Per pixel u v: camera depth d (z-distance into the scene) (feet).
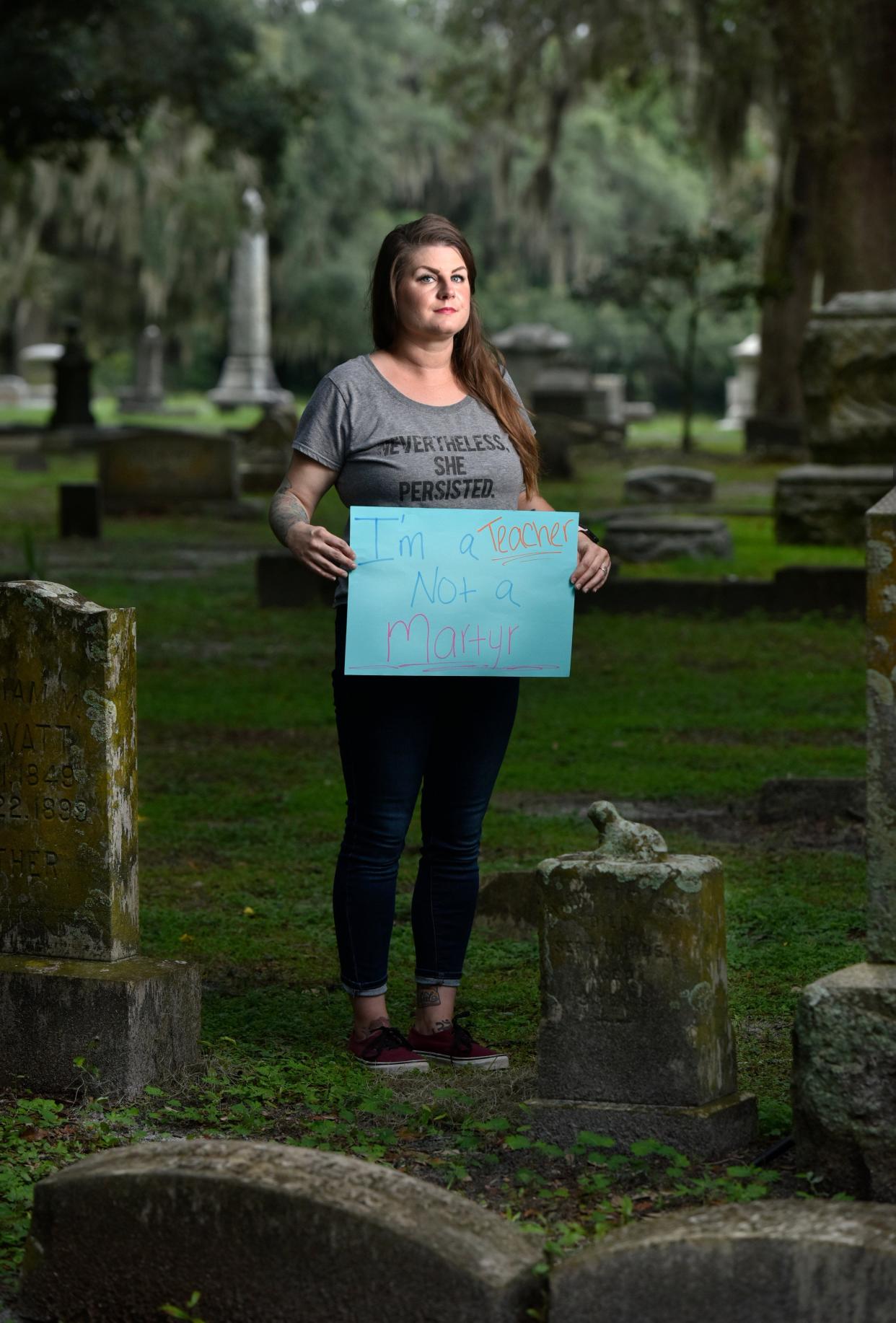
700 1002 12.82
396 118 194.80
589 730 34.40
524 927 20.42
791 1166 12.67
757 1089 14.47
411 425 14.42
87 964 14.99
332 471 14.55
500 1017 16.96
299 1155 10.75
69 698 14.74
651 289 128.57
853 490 66.33
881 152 95.61
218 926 20.49
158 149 147.54
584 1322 9.84
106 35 109.29
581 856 13.10
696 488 88.48
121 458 86.79
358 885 15.23
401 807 15.10
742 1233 9.73
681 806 27.61
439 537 14.06
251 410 191.83
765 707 36.91
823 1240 9.60
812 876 22.35
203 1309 10.55
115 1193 10.69
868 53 94.53
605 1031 12.94
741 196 132.67
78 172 106.73
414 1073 15.19
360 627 13.98
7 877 15.24
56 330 236.22
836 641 46.73
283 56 175.11
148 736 34.30
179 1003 15.07
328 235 192.34
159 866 23.65
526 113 132.67
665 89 144.25
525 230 207.31
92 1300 10.82
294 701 38.27
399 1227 10.06
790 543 67.36
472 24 125.59
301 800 27.78
